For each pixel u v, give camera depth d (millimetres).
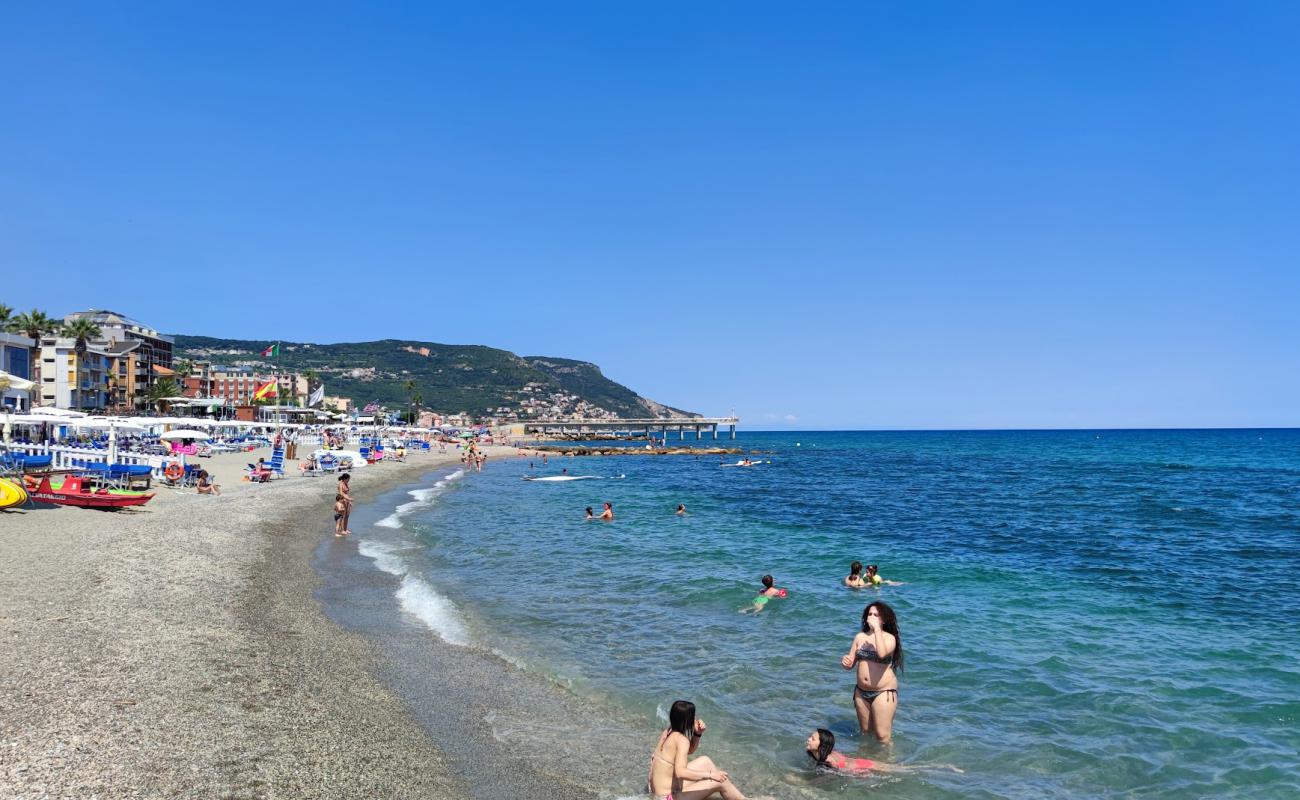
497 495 43656
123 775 6457
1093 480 59219
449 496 42250
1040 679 11008
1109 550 24016
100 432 55938
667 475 67562
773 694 10258
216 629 11430
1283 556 22922
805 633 13258
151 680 8836
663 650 12180
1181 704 10008
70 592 12570
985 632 13656
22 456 30953
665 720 9266
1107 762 8266
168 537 19094
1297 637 13359
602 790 7324
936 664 11734
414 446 100562
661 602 15492
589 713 9422
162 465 35031
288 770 7000
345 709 8836
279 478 43781
